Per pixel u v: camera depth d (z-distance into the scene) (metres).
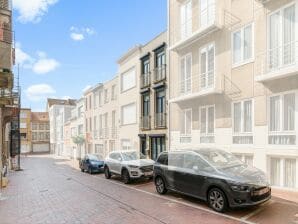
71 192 12.94
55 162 40.28
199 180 9.58
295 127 11.05
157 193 12.09
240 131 13.46
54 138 71.31
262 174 9.16
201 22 16.31
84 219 8.38
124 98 27.55
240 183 8.30
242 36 13.45
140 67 24.33
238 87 13.55
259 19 12.58
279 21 11.77
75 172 23.53
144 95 23.75
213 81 15.20
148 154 22.38
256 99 12.60
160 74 20.89
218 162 9.76
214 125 15.03
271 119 12.05
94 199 11.23
